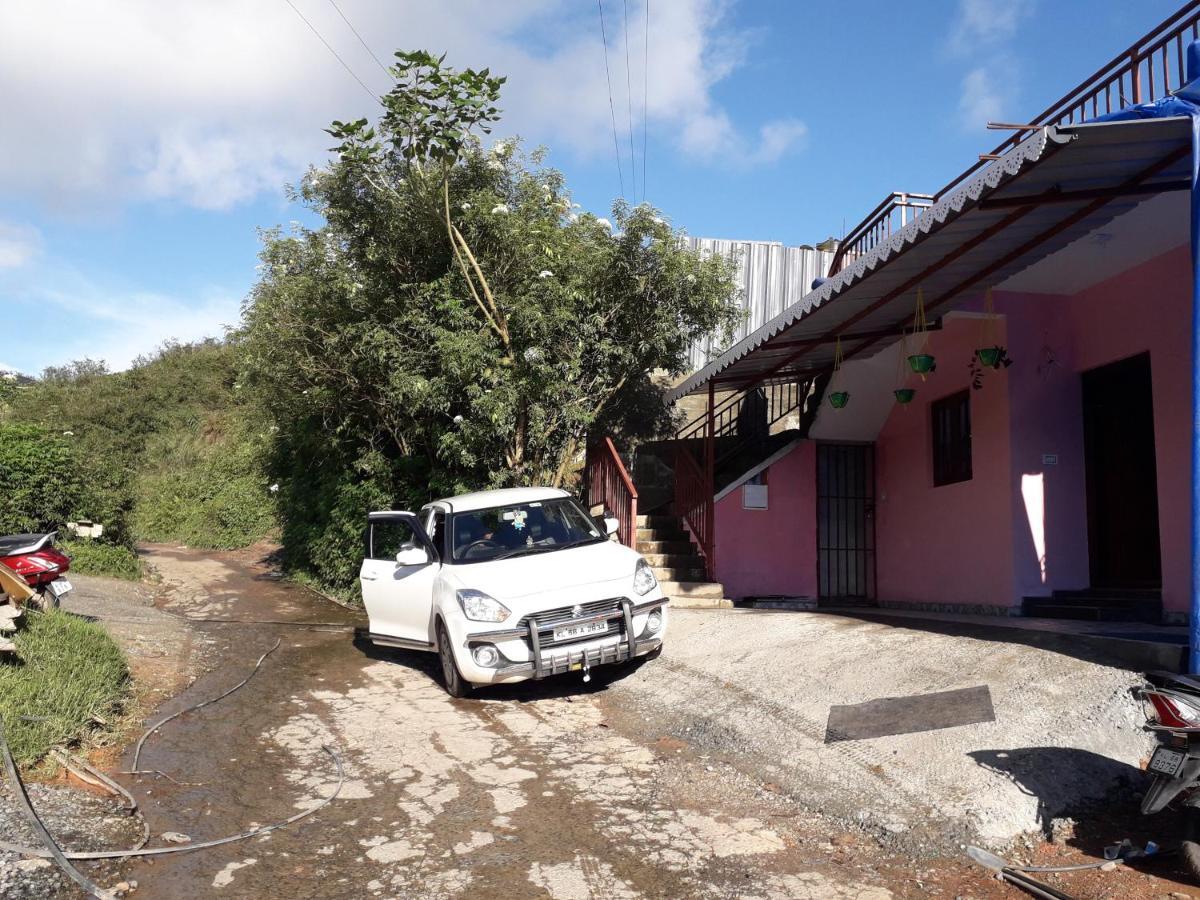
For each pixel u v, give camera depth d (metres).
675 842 4.64
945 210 6.59
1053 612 9.25
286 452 20.48
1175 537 8.17
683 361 13.56
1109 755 5.18
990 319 9.99
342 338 12.52
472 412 11.41
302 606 13.59
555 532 8.77
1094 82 7.39
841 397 11.34
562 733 6.70
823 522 13.66
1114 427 9.65
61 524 15.65
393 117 11.02
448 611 7.62
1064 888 4.03
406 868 4.34
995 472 10.06
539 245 11.88
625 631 7.64
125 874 4.25
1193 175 5.36
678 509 13.42
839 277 8.22
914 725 5.86
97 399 30.81
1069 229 7.58
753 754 6.00
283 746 6.38
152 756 6.09
